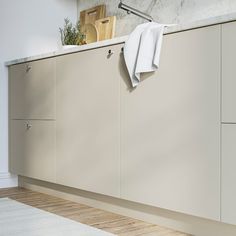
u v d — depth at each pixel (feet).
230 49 5.16
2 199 8.45
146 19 8.67
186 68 5.70
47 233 5.92
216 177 5.34
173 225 6.23
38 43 10.47
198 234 5.87
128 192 6.65
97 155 7.30
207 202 5.45
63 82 8.16
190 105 5.65
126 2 9.59
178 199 5.82
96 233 5.95
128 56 6.40
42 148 8.80
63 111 8.17
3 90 9.96
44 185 9.14
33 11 10.36
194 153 5.60
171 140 5.92
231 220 5.19
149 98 6.25
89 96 7.48
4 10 9.90
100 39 9.68
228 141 5.20
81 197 8.08
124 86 6.70
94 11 10.30
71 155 7.97
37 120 8.96
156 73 6.13
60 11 10.87
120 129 6.79
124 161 6.73
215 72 5.33
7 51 9.98
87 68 7.52
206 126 5.45
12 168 9.88
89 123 7.48
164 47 6.01
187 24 5.64
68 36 9.76
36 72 8.98
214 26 5.34
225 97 5.22
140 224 6.53
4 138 10.00
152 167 6.22
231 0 7.29
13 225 6.37
